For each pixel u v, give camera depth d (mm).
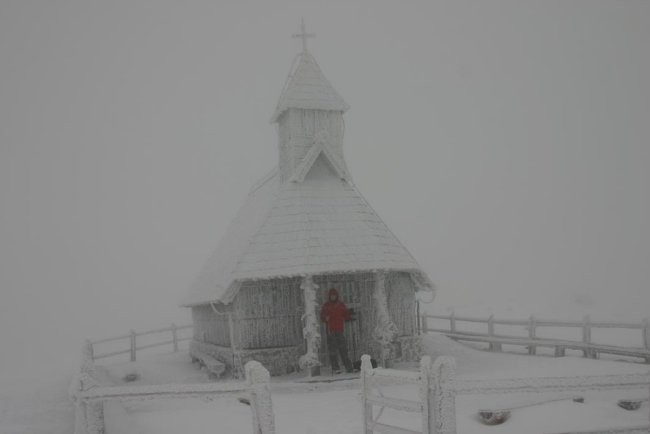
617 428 6305
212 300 16984
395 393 12125
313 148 17688
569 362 15008
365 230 16719
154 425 9430
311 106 18094
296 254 15797
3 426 9516
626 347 14789
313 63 18891
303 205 17016
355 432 8812
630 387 5918
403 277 17562
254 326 16109
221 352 17719
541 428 8828
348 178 18172
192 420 9773
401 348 17141
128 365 20109
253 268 15906
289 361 16062
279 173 19359
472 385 5871
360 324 16844
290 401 12438
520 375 13539
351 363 15031
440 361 5934
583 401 10250
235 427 9133
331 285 16734
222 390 6156
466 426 9117
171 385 6238
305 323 15703
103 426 6270
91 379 6281
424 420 5988
